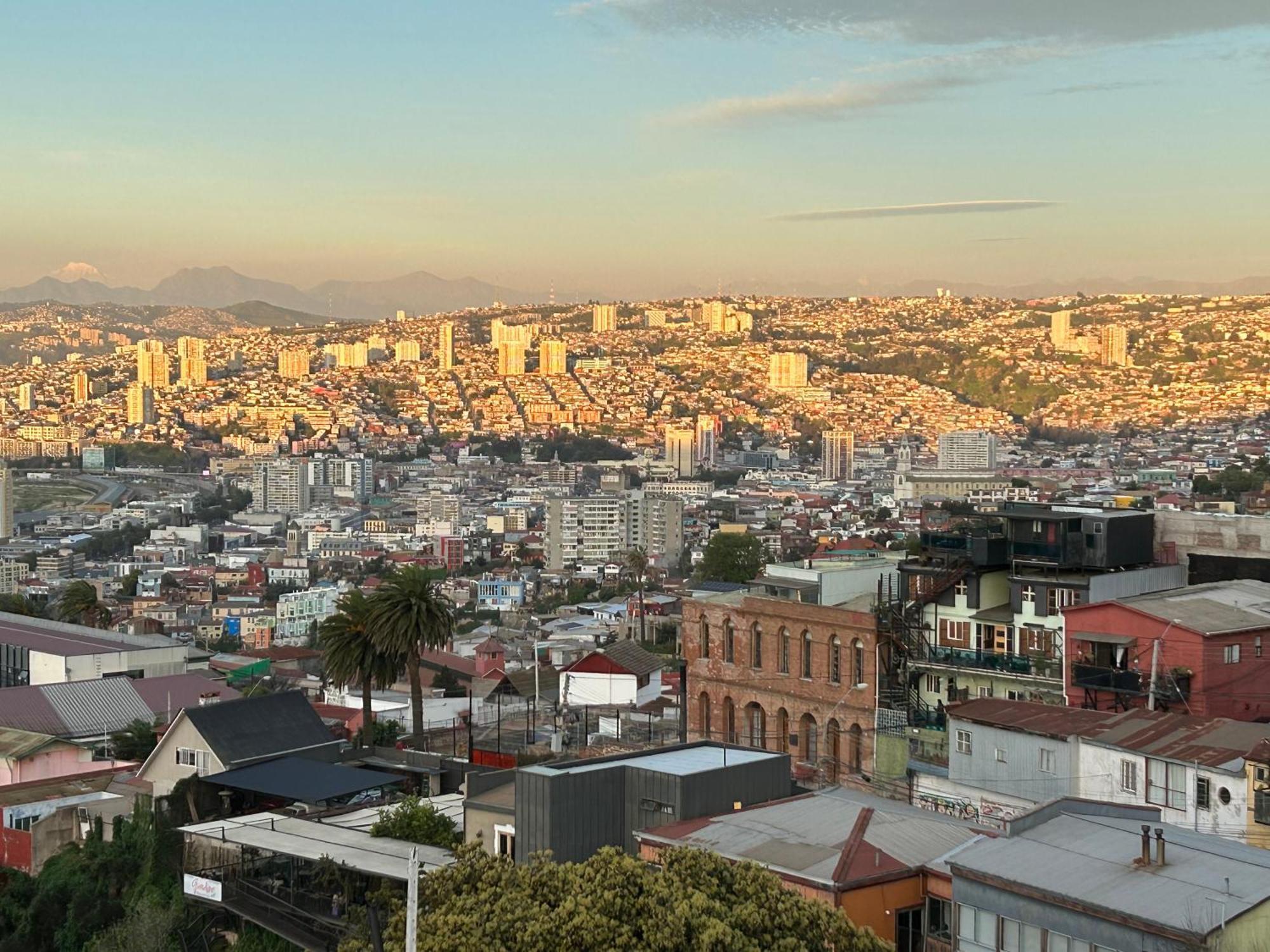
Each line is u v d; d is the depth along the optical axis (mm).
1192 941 40688
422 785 88812
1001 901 45750
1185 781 56688
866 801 60281
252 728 90750
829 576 92438
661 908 45562
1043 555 79750
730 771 60406
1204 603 72375
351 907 60875
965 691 79125
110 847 81062
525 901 47062
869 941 44969
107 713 121375
